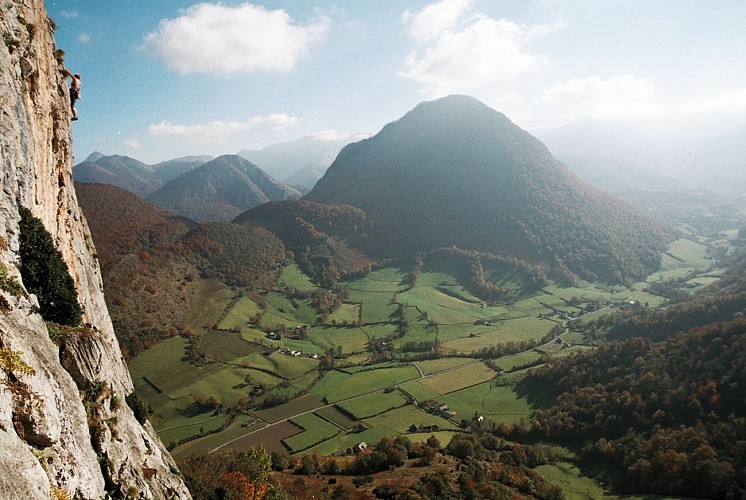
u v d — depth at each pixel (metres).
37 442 14.10
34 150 23.64
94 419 21.34
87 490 16.39
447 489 73.06
